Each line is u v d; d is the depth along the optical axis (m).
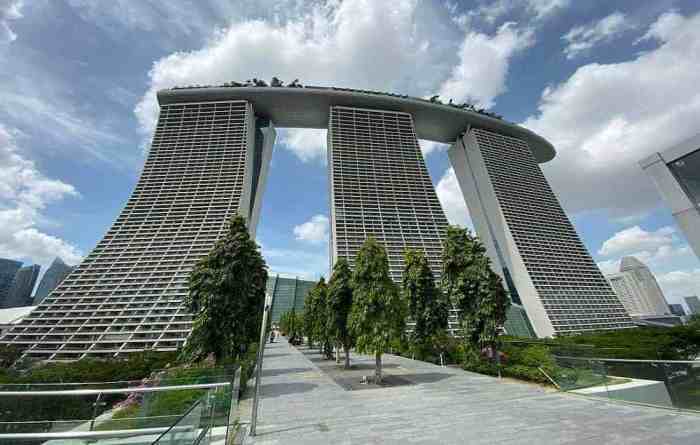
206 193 77.38
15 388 9.42
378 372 18.19
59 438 8.27
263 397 15.01
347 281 24.89
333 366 26.14
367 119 98.94
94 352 49.72
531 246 85.19
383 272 19.69
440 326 25.75
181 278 62.19
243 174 80.69
